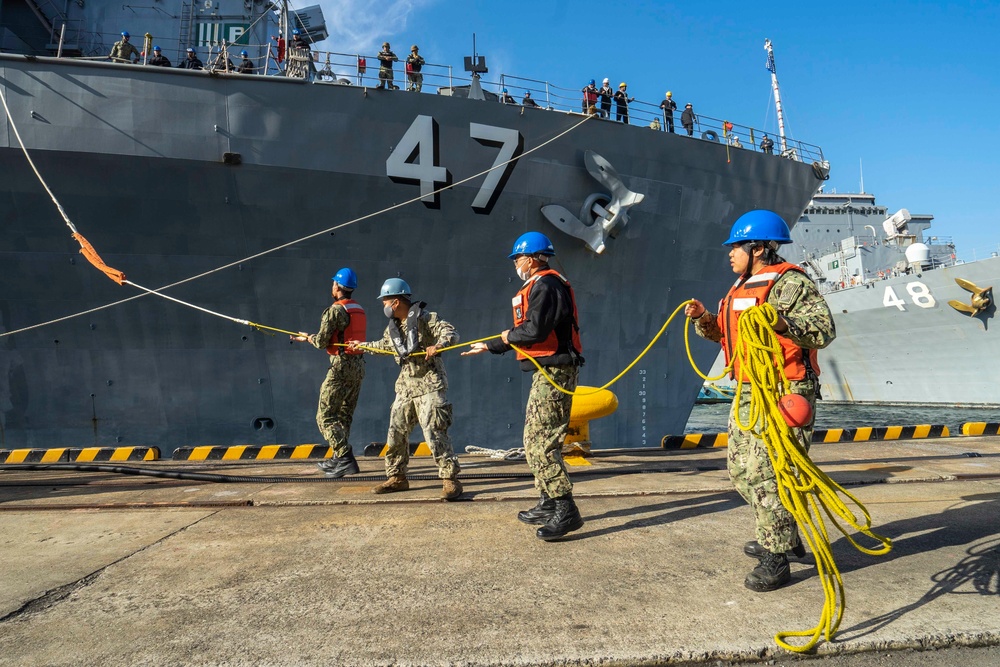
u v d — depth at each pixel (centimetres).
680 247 1106
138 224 838
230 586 236
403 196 904
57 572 255
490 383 1008
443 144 909
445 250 948
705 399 3947
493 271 981
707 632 188
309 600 220
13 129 776
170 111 808
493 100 965
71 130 785
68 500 408
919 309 2311
